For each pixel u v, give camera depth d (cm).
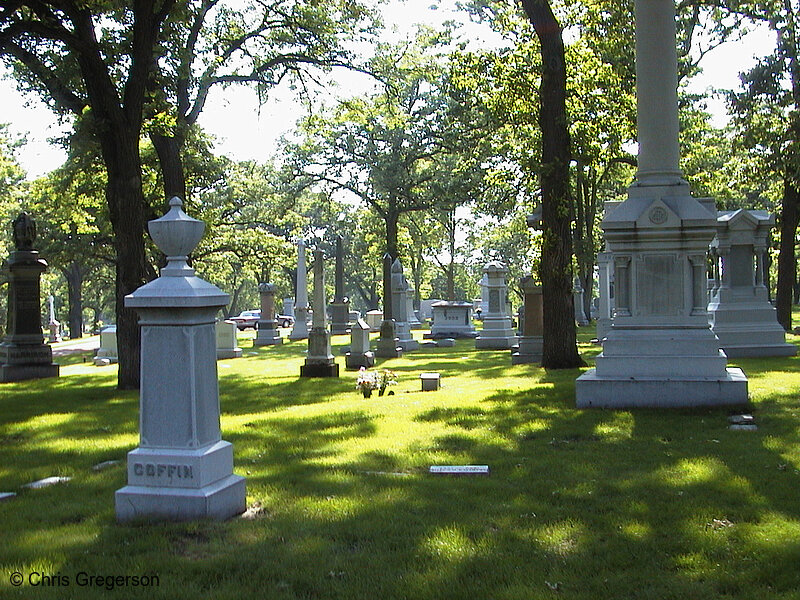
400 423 1017
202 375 606
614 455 782
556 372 1588
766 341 1750
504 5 1992
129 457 598
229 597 445
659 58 1116
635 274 1094
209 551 519
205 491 584
